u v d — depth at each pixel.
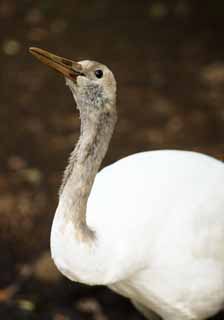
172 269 8.07
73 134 12.79
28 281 10.44
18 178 11.98
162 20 15.37
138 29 15.13
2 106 13.32
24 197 11.68
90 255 7.55
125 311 10.18
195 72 14.12
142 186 8.09
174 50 14.65
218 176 8.34
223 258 8.30
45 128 12.91
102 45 14.70
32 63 14.23
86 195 7.48
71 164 7.52
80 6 15.73
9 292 10.30
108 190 8.18
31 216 11.38
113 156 12.30
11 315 9.84
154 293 8.28
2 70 14.05
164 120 13.11
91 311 10.10
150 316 9.29
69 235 7.45
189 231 8.01
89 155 7.45
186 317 8.62
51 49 14.50
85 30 15.06
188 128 12.95
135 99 13.52
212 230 8.15
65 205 7.47
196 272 8.17
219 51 14.59
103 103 7.38
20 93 13.59
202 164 8.41
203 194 8.17
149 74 14.08
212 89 13.75
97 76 7.31
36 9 15.61
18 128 12.89
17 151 12.48
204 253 8.13
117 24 15.25
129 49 14.63
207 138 12.74
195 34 15.01
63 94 13.62
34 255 10.84
